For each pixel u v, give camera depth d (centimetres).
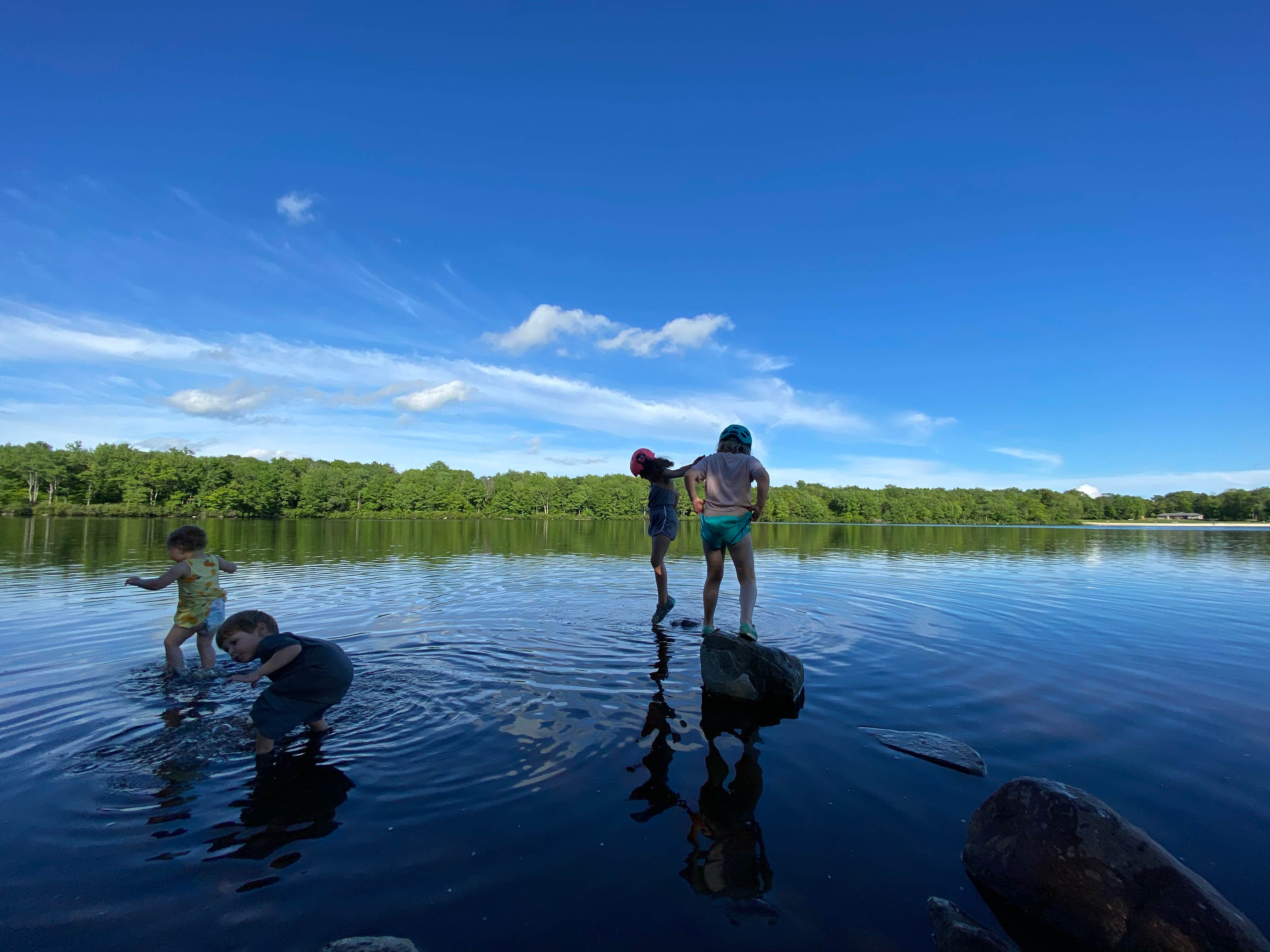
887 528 5109
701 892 209
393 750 320
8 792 272
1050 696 426
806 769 305
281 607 733
